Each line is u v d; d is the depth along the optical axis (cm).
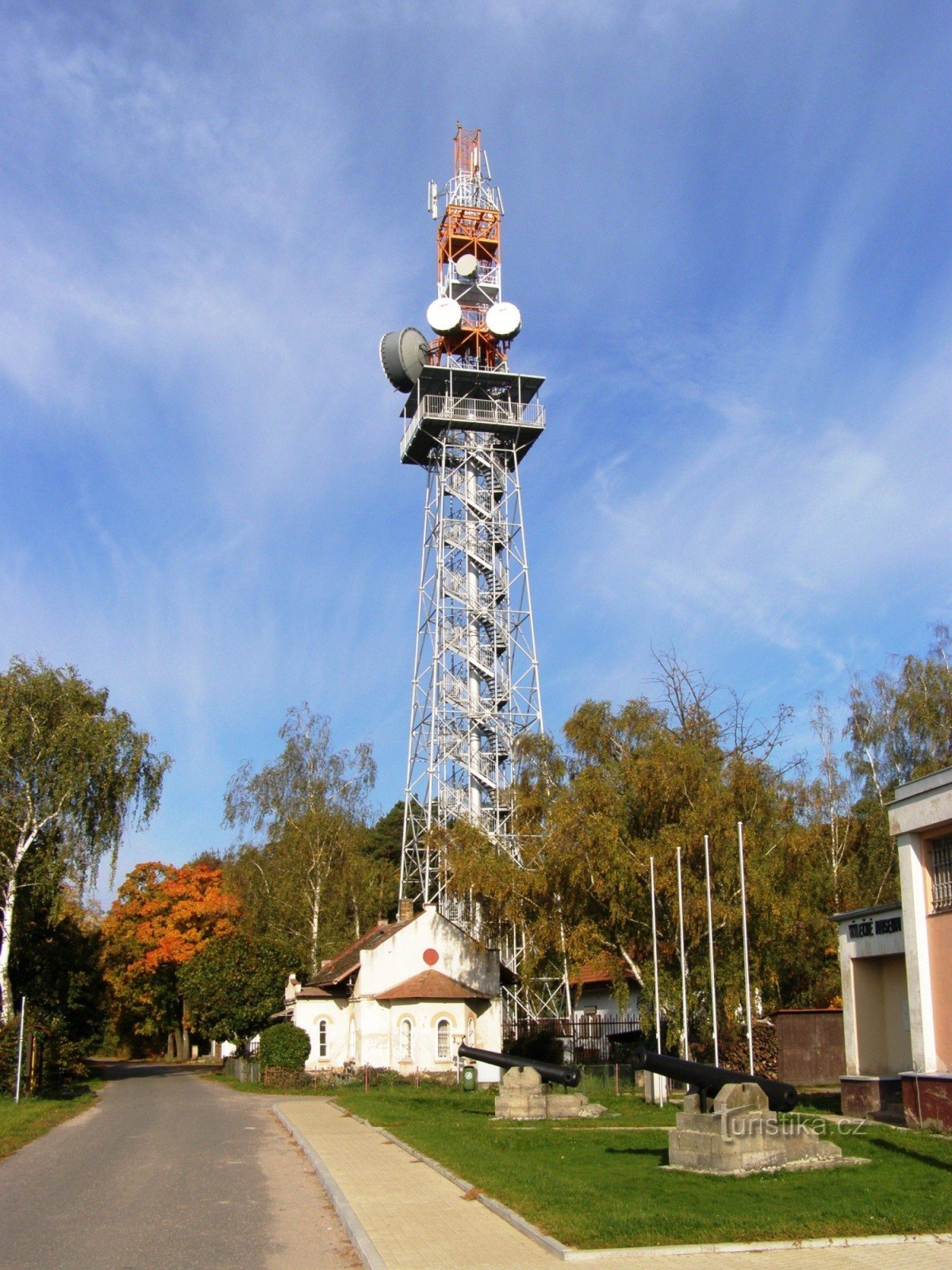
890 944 3009
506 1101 3106
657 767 4075
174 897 8312
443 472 6612
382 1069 5156
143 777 5294
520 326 6925
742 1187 1794
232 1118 3428
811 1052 3984
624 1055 5306
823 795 4547
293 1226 1611
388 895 8119
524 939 4612
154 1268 1345
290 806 7225
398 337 6788
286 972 6569
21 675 4978
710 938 3462
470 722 6206
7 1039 4397
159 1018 9225
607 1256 1351
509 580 6544
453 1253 1375
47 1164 2366
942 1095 2547
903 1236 1461
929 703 5438
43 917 5375
